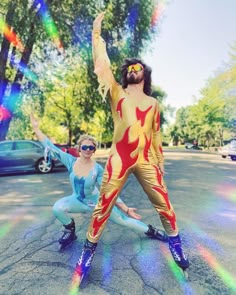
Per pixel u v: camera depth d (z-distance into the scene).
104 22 10.93
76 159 3.03
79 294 2.24
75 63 13.00
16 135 18.78
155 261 2.82
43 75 13.32
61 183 7.54
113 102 2.42
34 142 9.88
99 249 3.11
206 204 5.22
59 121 22.92
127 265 2.74
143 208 4.87
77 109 19.53
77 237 3.42
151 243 3.28
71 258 2.87
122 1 11.28
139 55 12.38
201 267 2.71
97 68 2.35
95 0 10.60
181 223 4.06
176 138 78.38
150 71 2.50
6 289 2.31
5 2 9.88
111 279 2.47
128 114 2.34
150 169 2.43
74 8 10.31
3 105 12.43
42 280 2.44
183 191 6.48
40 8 10.12
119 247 3.17
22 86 12.81
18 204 5.13
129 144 2.36
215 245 3.24
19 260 2.82
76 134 25.03
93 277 2.51
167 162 15.02
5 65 11.95
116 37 11.79
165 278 2.50
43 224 3.95
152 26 12.77
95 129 24.08
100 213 2.43
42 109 14.13
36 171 9.75
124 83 2.50
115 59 11.39
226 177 8.91
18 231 3.66
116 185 2.40
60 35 10.77
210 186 7.20
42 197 5.74
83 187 2.95
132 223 3.26
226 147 18.88
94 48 2.41
